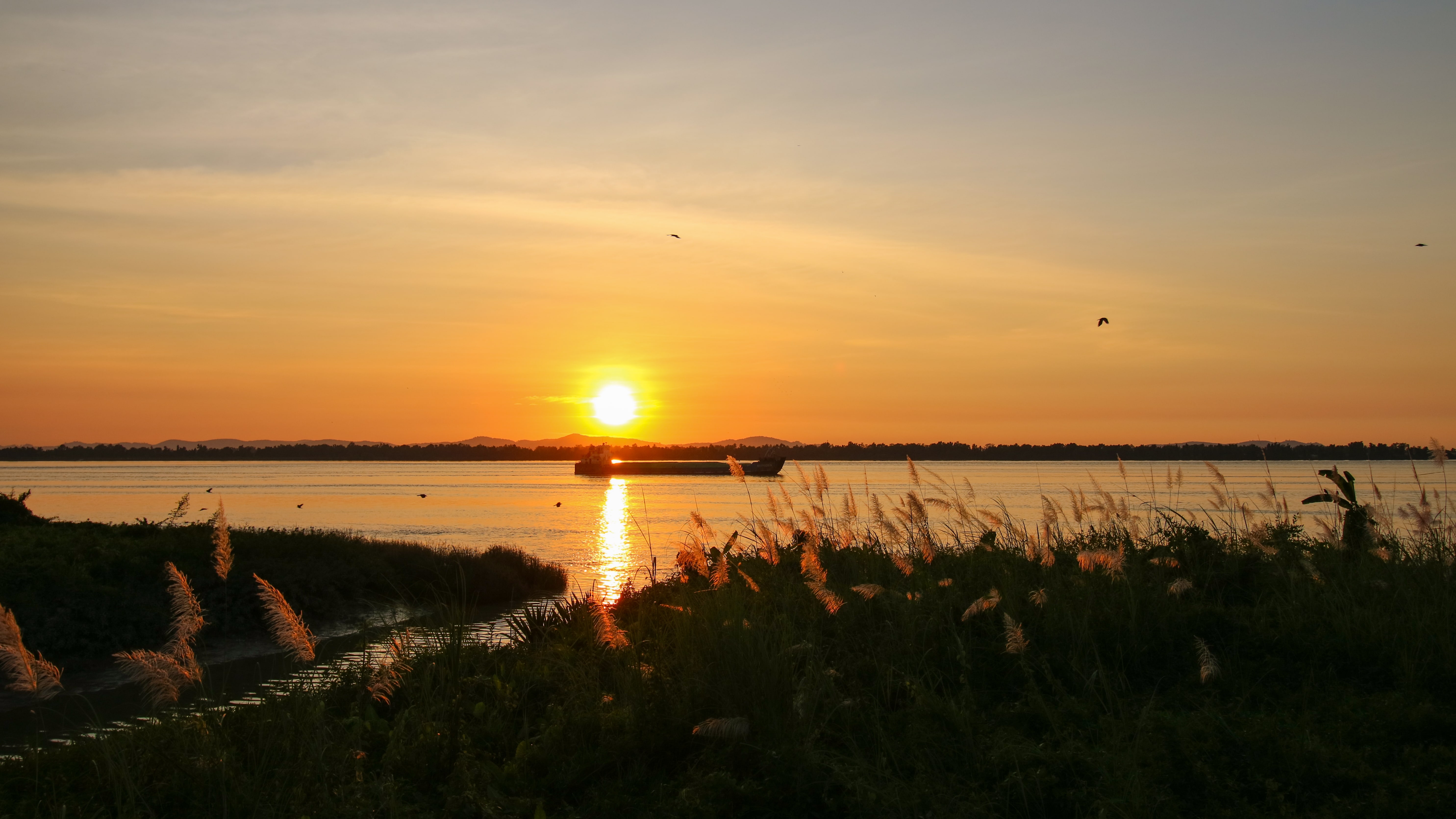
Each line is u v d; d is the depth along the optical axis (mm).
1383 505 10898
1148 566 9391
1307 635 7375
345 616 17609
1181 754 5402
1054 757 5391
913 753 5711
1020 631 6867
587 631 9133
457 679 7863
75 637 14188
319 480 179250
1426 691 6414
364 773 5859
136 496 98000
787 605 8633
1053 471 193000
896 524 9664
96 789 5551
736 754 5773
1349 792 5094
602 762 5922
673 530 49188
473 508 78000
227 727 6258
